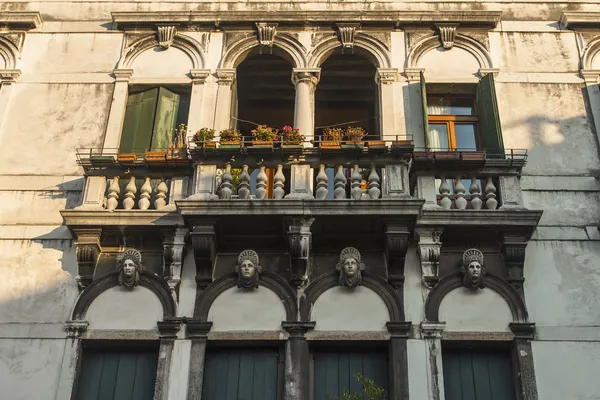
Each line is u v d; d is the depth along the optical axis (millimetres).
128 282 13430
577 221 14234
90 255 13633
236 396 12750
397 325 12930
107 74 16203
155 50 16516
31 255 13945
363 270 13430
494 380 12945
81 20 16969
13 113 15680
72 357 12883
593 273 13695
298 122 15445
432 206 13969
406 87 15844
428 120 16062
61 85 16062
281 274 13531
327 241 13734
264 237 13695
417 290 13375
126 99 15945
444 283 13406
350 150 13859
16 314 13328
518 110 15625
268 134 14242
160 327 13023
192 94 15844
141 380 12969
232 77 16094
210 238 13336
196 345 12883
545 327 13117
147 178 14414
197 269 13477
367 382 11766
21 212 14453
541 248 13914
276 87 18984
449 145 15820
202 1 17203
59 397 12562
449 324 13078
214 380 12867
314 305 13211
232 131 14328
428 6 17031
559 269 13711
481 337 12969
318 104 19438
